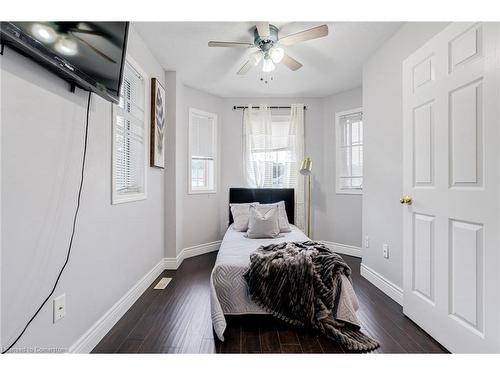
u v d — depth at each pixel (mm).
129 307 2129
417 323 1867
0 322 992
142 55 2475
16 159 1049
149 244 2660
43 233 1195
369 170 2766
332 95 3986
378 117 2604
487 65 1341
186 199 3660
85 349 1510
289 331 1804
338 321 1814
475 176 1410
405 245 2014
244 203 3814
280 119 4105
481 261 1368
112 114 1833
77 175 1446
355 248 3719
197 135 3896
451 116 1571
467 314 1445
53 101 1250
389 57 2424
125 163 2217
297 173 4008
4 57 991
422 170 1828
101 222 1708
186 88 3643
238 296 1940
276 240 2803
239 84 3594
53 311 1258
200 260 3535
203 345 1641
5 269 1009
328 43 2518
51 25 1108
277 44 2297
